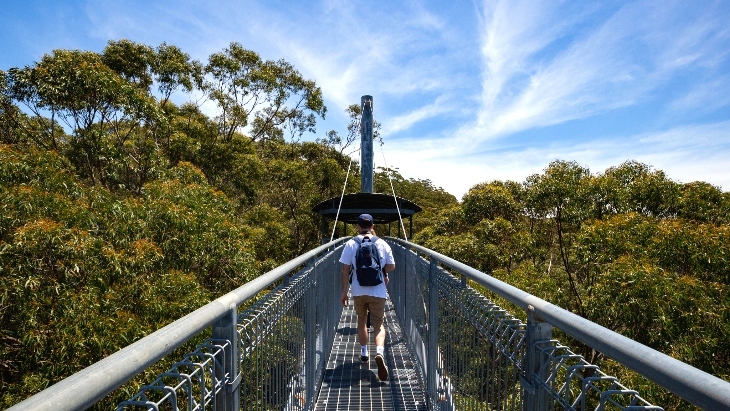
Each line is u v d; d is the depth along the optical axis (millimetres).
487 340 2049
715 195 13391
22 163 7246
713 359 8742
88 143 10438
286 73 22531
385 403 3861
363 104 11492
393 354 5105
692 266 10125
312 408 3621
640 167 15625
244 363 1873
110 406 5477
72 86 9641
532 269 14648
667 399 7180
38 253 6250
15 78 10008
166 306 7258
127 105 10539
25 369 6418
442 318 3176
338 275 6199
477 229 18953
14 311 6281
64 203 7191
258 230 16516
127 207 8258
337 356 5039
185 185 10461
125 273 7141
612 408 1104
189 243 8734
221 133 22609
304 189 21562
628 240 10867
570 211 13836
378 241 4523
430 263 3648
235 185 18969
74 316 6070
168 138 15836
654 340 8977
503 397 1789
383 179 40312
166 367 6172
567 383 1227
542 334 1491
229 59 20328
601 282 10031
